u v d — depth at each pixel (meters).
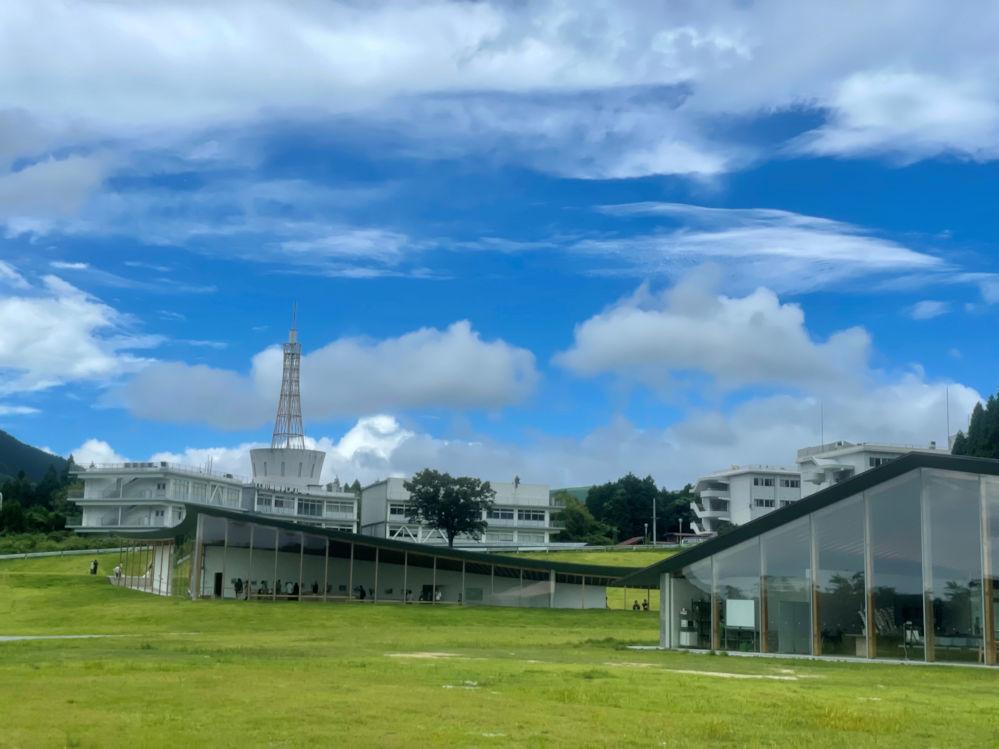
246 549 64.69
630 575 38.56
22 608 58.69
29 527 119.75
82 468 122.81
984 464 29.83
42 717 13.63
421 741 12.48
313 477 153.38
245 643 34.31
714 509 155.25
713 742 13.22
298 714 14.31
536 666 24.70
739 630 34.72
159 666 21.39
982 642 29.45
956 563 30.27
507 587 76.12
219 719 13.75
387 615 56.47
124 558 81.50
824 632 32.53
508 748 12.22
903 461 31.27
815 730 14.55
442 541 136.12
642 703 17.06
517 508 146.25
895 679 24.23
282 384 155.25
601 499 183.50
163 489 121.12
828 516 33.03
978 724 15.50
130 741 11.95
